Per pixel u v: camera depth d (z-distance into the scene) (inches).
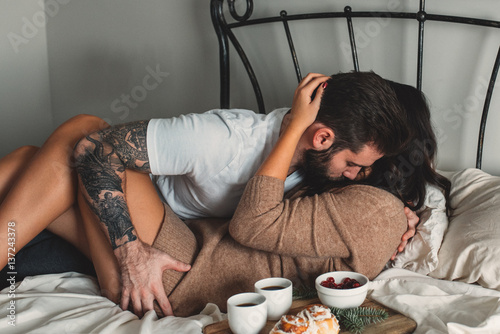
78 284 46.2
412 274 45.7
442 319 38.8
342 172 47.2
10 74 106.6
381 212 43.3
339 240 42.5
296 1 70.3
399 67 62.6
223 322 38.9
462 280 44.9
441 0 58.8
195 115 46.3
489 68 56.6
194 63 85.7
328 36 67.9
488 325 34.7
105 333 36.6
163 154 44.0
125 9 93.0
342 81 44.6
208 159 45.0
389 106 43.1
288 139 43.9
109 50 97.1
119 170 43.7
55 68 106.8
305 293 44.2
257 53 76.2
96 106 102.1
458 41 58.3
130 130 43.9
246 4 75.0
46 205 43.4
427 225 47.4
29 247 48.5
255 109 78.4
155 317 41.4
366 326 37.5
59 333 36.6
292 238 42.3
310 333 34.5
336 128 43.8
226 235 47.9
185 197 51.9
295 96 45.0
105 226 42.8
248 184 43.8
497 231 43.8
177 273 44.8
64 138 45.8
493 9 55.4
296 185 50.0
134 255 42.5
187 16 84.7
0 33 104.4
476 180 52.9
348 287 40.6
